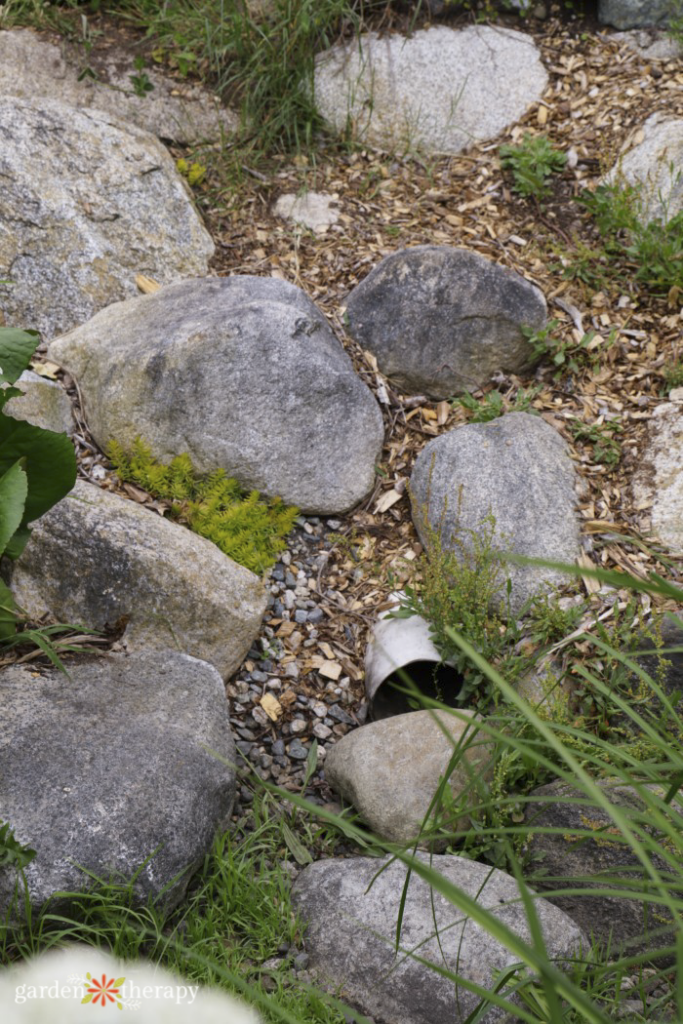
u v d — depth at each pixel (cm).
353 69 591
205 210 538
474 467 403
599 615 363
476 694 357
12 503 289
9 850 263
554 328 478
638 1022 237
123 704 311
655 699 332
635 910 298
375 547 414
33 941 262
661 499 406
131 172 496
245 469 410
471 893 292
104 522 355
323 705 369
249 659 375
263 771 348
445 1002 266
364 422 428
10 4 567
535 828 165
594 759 171
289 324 421
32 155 474
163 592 346
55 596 346
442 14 617
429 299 461
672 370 454
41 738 292
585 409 453
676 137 527
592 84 589
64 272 462
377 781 323
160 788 287
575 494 407
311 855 323
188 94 567
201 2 586
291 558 409
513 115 584
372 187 561
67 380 434
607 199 520
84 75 545
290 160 572
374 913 286
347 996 271
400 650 359
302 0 568
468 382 465
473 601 361
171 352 409
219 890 292
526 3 623
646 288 499
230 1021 245
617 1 605
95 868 269
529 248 523
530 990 237
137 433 411
